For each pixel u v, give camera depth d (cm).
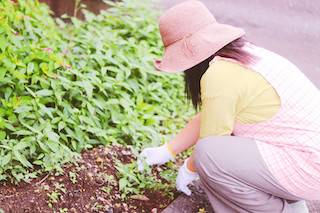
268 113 221
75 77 327
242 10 863
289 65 229
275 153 223
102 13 462
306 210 254
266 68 221
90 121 297
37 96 276
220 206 244
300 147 219
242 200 230
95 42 367
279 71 222
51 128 279
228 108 220
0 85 277
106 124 316
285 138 221
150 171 286
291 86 221
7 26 283
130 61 367
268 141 226
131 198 271
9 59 278
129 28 453
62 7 504
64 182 263
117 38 408
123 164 294
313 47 664
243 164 224
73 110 292
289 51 625
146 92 364
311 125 219
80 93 309
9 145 250
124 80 352
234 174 226
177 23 229
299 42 684
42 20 403
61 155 273
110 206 259
